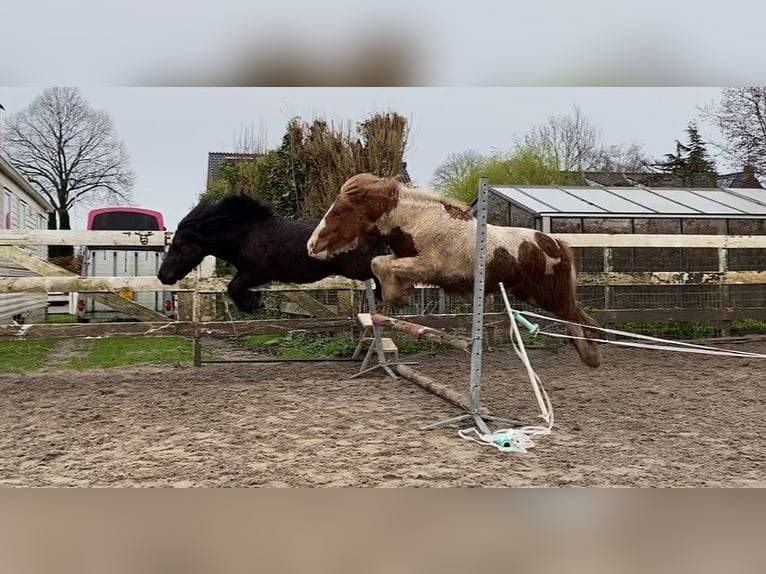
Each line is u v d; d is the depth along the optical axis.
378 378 6.98
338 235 5.71
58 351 10.06
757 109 18.28
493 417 4.63
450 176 24.45
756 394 6.02
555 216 10.54
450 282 5.88
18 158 29.86
